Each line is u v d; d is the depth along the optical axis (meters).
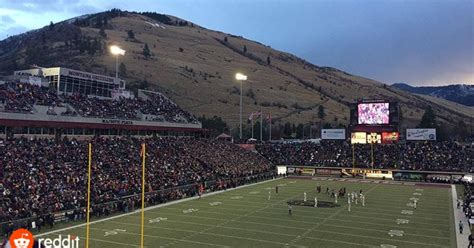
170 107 98.62
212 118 159.75
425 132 96.75
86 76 84.38
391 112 94.75
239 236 38.56
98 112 75.12
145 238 37.59
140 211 50.44
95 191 51.84
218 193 65.62
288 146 105.50
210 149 89.88
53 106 68.06
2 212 40.16
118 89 90.31
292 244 35.94
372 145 93.62
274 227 42.25
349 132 106.81
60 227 41.72
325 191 68.31
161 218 46.38
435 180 83.44
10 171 48.97
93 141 68.44
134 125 79.44
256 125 167.50
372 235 39.28
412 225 43.56
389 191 69.31
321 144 104.69
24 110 62.47
